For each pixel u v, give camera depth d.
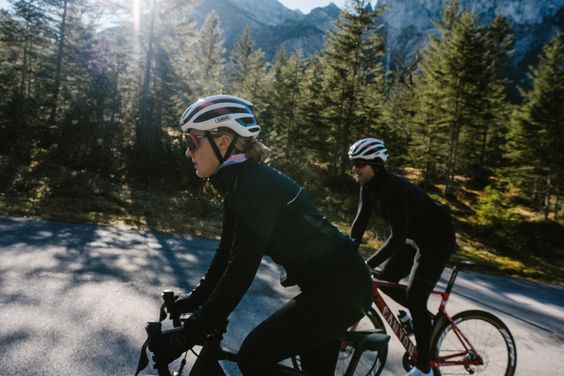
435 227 2.85
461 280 7.39
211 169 1.66
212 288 1.92
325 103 27.81
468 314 3.03
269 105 38.28
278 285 5.06
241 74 49.78
